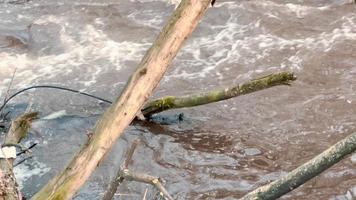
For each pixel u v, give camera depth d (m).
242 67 8.09
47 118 7.03
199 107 7.10
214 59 8.34
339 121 6.68
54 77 8.16
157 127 6.74
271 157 6.16
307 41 8.54
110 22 9.45
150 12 9.71
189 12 3.94
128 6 9.86
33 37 9.07
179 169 6.05
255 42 8.66
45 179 5.97
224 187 5.75
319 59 8.05
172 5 9.83
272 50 8.41
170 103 6.65
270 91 7.34
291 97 7.21
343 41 8.45
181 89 7.64
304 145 6.30
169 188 5.75
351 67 7.82
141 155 6.27
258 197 3.23
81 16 9.61
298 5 9.50
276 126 6.68
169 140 6.52
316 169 3.08
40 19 9.56
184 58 8.38
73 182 3.85
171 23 3.97
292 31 8.83
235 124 6.77
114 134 3.92
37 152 6.40
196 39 8.86
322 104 7.02
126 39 9.04
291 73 5.99
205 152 6.30
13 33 9.17
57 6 9.95
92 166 3.88
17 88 7.89
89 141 3.91
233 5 9.53
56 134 6.72
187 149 6.36
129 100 3.94
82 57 8.64
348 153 3.03
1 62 8.55
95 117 7.05
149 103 6.75
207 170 6.01
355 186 5.52
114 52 8.72
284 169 5.95
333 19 9.07
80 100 7.49
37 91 7.75
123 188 5.68
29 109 7.02
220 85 7.70
